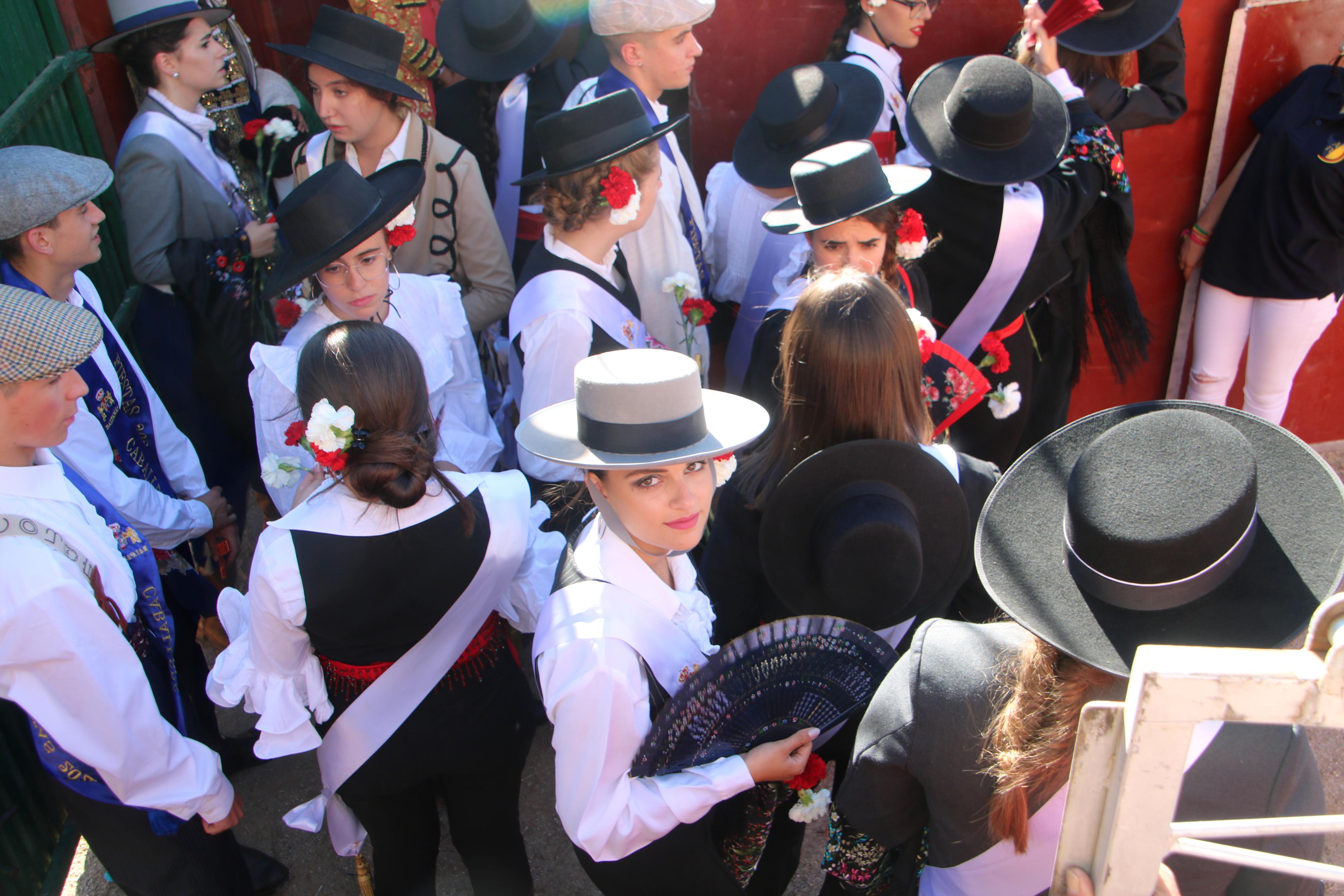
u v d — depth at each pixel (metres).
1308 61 3.85
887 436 1.91
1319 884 1.27
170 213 3.21
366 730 1.96
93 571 1.82
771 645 1.63
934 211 3.16
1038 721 1.24
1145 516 1.13
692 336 3.09
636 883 1.67
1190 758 1.17
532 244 3.82
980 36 4.07
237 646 1.99
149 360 3.32
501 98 3.73
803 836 2.18
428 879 2.27
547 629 1.61
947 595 2.05
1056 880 1.05
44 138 3.26
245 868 2.24
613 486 1.59
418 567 1.85
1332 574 1.14
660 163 2.76
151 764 1.82
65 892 2.76
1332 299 3.89
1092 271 3.59
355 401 1.77
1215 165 4.02
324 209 2.40
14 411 1.70
